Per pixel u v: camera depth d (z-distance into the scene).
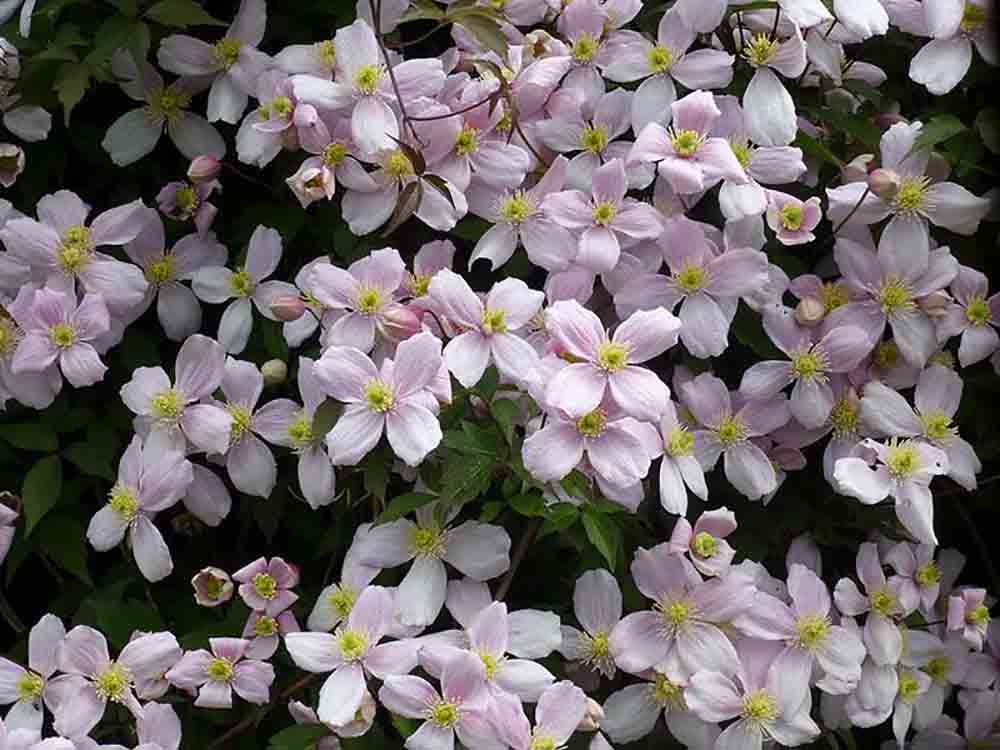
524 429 0.61
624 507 0.61
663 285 0.65
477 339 0.61
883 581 0.65
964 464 0.66
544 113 0.68
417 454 0.58
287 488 0.68
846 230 0.67
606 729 0.62
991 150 0.68
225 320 0.68
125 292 0.68
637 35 0.68
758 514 0.68
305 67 0.68
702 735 0.63
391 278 0.63
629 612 0.63
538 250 0.66
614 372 0.59
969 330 0.67
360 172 0.66
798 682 0.62
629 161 0.64
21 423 0.68
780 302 0.66
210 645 0.64
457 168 0.66
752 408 0.66
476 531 0.61
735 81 0.68
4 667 0.63
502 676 0.58
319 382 0.59
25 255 0.67
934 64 0.67
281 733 0.60
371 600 0.60
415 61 0.65
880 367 0.67
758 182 0.66
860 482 0.62
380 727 0.61
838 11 0.64
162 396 0.65
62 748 0.60
